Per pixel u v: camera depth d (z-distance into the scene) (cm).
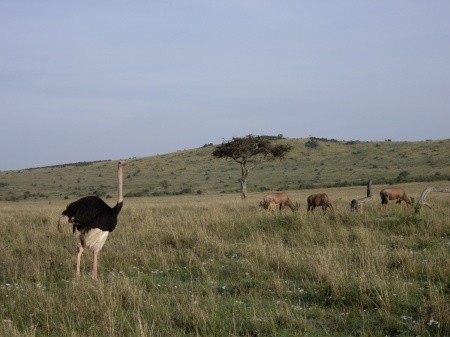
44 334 670
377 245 1189
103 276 991
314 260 988
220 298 815
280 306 759
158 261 1105
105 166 11294
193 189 7888
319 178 8119
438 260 974
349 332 667
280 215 1662
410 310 734
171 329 665
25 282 926
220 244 1235
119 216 2022
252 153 4406
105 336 644
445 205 2084
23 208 3441
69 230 1497
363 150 10319
